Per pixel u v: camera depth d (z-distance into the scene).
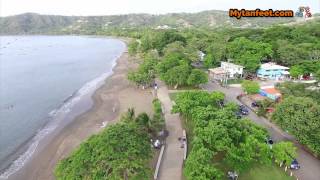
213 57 122.06
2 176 48.94
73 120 72.88
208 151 43.88
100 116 74.75
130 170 37.50
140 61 149.38
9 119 74.38
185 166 44.03
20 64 152.00
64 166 38.94
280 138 60.03
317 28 160.25
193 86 96.12
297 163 48.94
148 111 75.62
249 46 124.06
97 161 36.91
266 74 108.75
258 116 71.69
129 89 97.88
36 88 104.19
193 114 57.66
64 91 100.12
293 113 55.78
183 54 121.44
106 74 125.62
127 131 42.56
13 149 58.59
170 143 55.31
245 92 89.06
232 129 49.62
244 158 45.31
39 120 73.69
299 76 107.56
